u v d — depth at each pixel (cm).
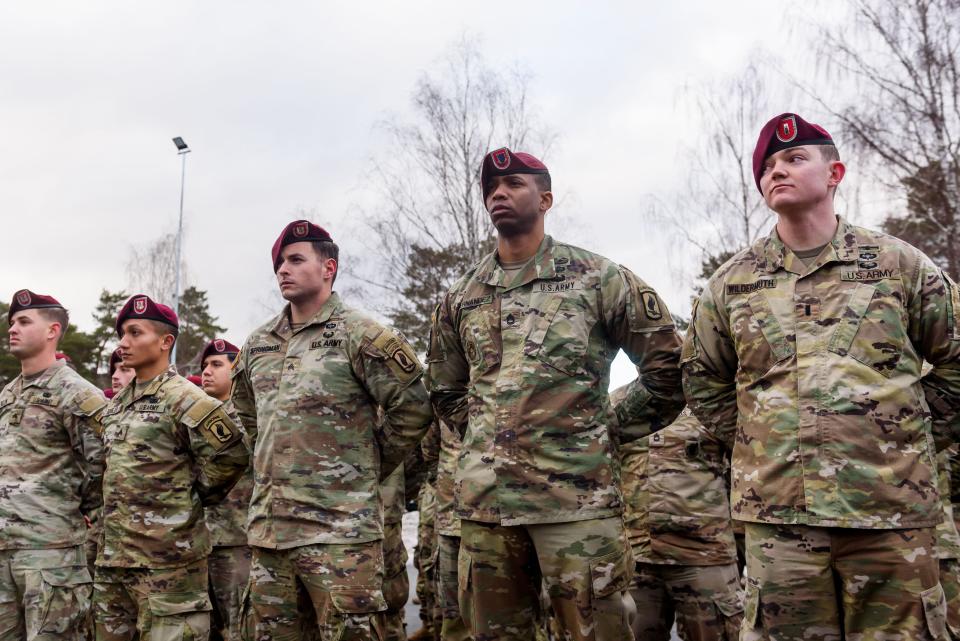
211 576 559
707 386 316
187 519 441
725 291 300
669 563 399
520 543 323
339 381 395
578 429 321
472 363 348
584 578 308
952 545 372
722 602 392
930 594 246
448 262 1747
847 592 256
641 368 341
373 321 407
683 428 411
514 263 352
